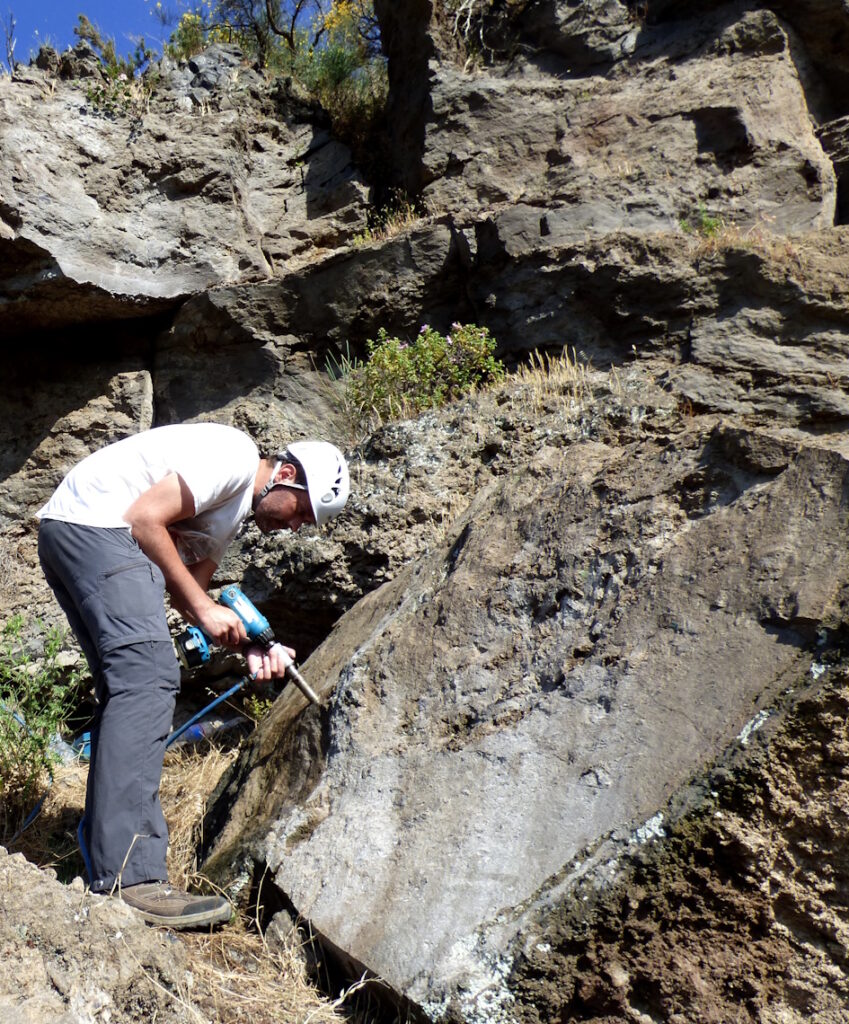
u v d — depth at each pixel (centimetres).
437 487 521
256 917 319
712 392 539
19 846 395
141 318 713
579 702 313
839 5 731
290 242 767
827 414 520
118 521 334
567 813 286
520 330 642
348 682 363
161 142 723
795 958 263
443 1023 260
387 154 808
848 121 718
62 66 717
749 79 712
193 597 343
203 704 542
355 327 692
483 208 731
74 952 248
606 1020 262
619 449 395
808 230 659
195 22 926
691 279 588
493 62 787
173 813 416
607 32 764
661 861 263
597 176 702
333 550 512
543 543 367
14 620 481
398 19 812
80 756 482
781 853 264
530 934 264
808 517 304
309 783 351
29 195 657
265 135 796
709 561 317
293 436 673
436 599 374
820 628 276
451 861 294
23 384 704
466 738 328
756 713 271
